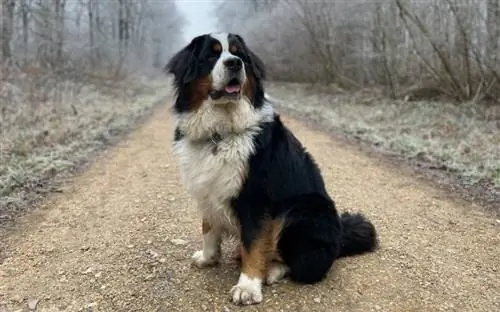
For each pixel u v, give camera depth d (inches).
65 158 140.6
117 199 104.3
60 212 95.3
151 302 59.4
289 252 61.1
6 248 77.0
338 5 384.8
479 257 72.0
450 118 193.6
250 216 58.3
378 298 59.6
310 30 393.7
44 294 62.1
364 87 354.3
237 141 57.9
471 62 230.4
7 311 58.2
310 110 276.2
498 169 115.7
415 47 244.7
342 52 394.6
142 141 181.6
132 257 72.8
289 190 59.9
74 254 74.7
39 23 356.5
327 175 125.1
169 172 129.5
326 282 63.2
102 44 538.3
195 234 82.0
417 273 66.3
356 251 71.7
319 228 60.1
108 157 150.9
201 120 59.7
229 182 57.8
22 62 284.7
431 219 89.4
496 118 188.4
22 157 135.0
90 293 62.1
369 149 160.2
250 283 59.0
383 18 297.1
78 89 297.6
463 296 60.2
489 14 213.2
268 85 526.6
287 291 60.9
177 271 67.5
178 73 62.4
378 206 98.3
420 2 259.1
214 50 59.8
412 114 220.2
